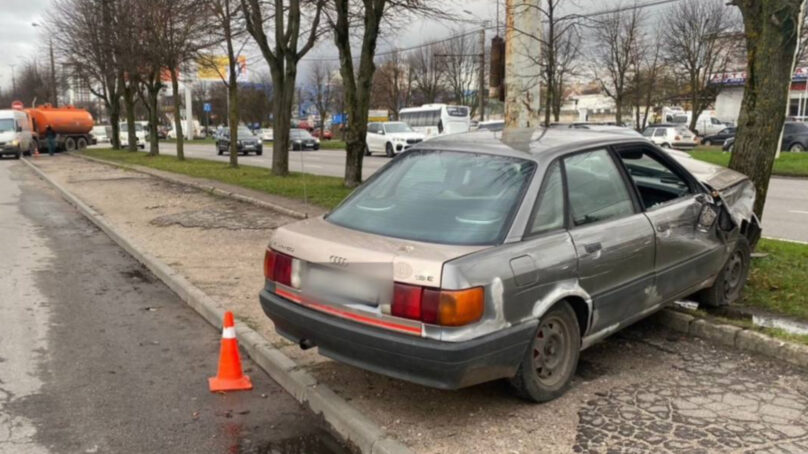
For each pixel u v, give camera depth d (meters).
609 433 3.68
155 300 7.04
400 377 3.64
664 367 4.66
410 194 4.41
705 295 5.70
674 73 49.66
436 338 3.46
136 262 9.05
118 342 5.64
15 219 13.17
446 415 3.94
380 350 3.62
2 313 6.48
